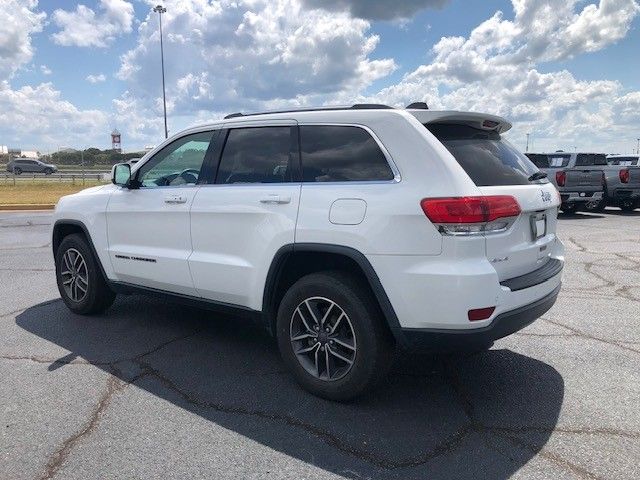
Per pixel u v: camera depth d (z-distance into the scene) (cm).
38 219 1536
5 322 544
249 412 355
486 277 321
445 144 353
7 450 308
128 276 503
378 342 350
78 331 515
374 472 289
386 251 334
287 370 425
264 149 409
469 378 409
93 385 395
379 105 379
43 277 757
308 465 295
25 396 375
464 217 320
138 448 311
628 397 375
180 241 451
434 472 288
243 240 404
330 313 367
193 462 298
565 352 459
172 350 466
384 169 350
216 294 430
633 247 984
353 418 347
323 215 360
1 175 4269
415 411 357
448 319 323
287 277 404
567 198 1505
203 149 452
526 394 381
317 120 386
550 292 385
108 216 514
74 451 307
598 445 314
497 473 287
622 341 484
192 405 365
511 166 381
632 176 1553
